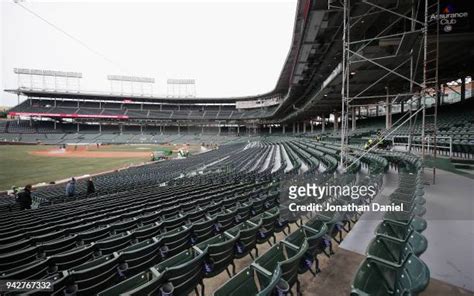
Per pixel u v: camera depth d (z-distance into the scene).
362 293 1.89
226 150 34.78
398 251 2.67
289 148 23.12
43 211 7.77
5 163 25.41
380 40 8.97
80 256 3.68
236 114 65.19
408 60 10.06
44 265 3.29
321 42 14.91
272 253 2.94
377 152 11.46
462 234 3.74
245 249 3.70
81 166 24.05
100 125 59.84
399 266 2.15
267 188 7.27
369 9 9.51
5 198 12.18
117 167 23.44
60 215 6.66
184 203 6.32
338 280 3.13
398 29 10.95
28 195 9.13
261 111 62.47
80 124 61.00
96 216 5.91
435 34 7.70
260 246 4.62
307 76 24.73
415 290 1.80
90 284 2.90
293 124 62.25
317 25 12.17
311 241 2.97
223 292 2.23
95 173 20.14
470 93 35.78
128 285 2.57
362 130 24.89
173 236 3.82
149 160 28.97
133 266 3.33
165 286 2.48
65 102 59.97
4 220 6.87
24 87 58.56
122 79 66.31
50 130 55.38
